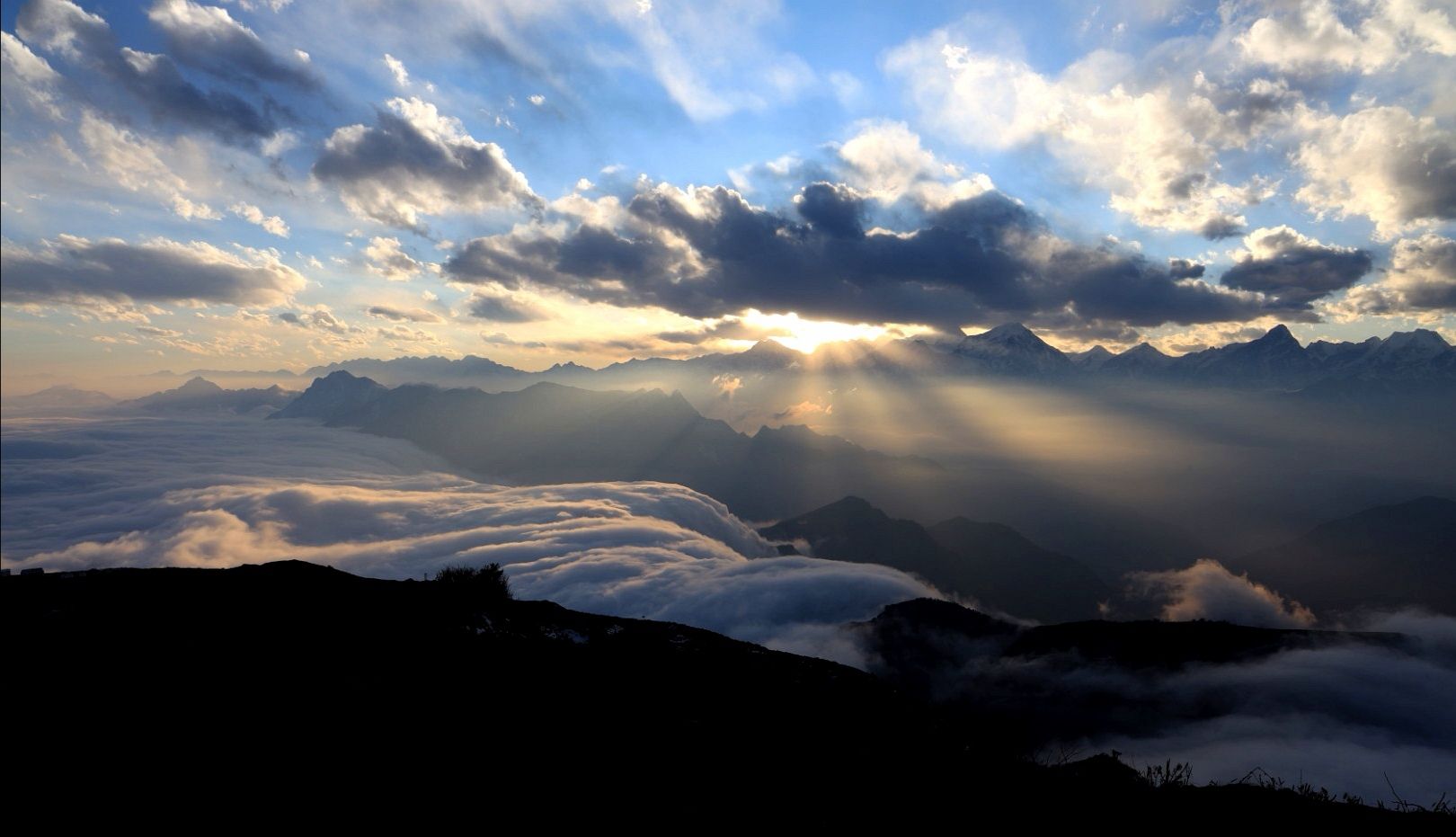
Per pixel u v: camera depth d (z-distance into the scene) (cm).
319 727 688
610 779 684
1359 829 620
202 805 533
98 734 614
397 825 542
